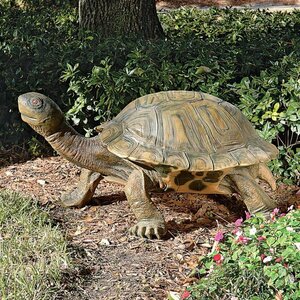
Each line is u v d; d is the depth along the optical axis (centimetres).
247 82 322
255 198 261
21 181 330
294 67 328
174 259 246
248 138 262
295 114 307
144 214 261
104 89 343
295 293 190
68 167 351
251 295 203
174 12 596
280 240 204
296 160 318
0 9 583
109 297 220
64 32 459
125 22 474
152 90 333
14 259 239
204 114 259
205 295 208
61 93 366
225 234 250
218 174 254
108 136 260
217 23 509
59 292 221
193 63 339
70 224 278
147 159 246
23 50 377
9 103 371
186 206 296
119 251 252
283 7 1038
